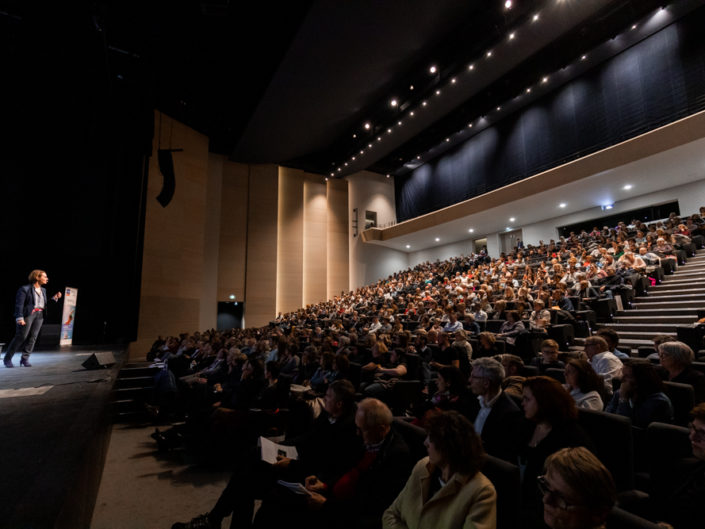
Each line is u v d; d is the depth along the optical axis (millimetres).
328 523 2023
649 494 1998
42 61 7637
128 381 7129
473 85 15820
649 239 9422
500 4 12203
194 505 3283
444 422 1586
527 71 16281
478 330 7316
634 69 14680
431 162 23203
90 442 1846
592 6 12570
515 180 18406
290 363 5832
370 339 5680
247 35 12125
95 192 9773
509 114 19016
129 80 11039
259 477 2529
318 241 21906
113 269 10961
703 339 4680
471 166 20703
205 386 5797
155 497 3436
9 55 7285
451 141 21375
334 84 14625
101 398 2746
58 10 7223
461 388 3035
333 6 10664
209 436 4250
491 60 14406
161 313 14609
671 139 11250
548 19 12852
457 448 1518
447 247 22422
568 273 9406
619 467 2027
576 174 13328
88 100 8703
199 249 16844
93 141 9461
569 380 2707
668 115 13594
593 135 15672
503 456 2291
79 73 8172
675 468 1866
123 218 11586
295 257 20891
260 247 19734
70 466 1456
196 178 16984
